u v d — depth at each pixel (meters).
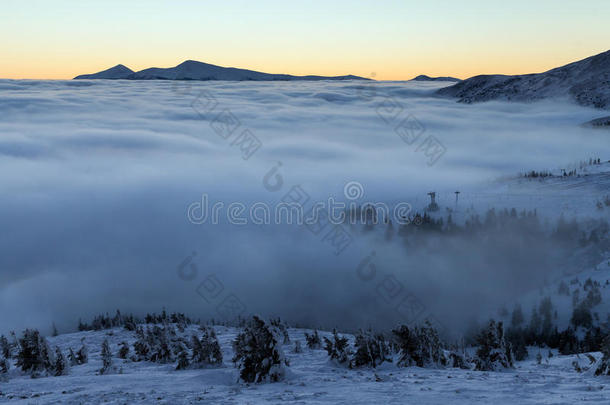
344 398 17.58
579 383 19.84
